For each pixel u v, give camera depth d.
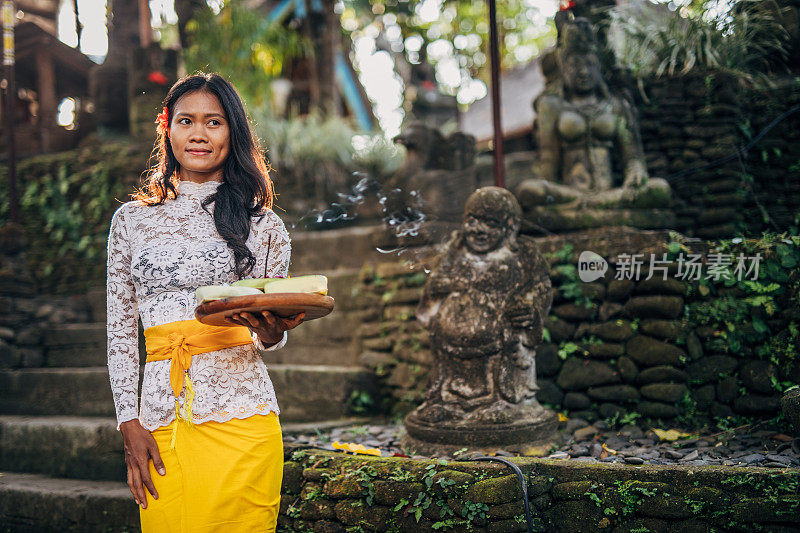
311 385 4.30
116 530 3.39
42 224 7.12
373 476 2.86
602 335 3.79
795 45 4.76
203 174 2.09
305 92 11.20
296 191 7.86
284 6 10.86
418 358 4.19
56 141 7.92
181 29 8.52
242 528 1.83
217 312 1.74
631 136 4.48
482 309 3.21
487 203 3.26
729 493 2.52
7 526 3.64
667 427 3.56
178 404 1.86
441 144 5.55
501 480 2.62
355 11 16.39
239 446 1.86
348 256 5.52
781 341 3.41
